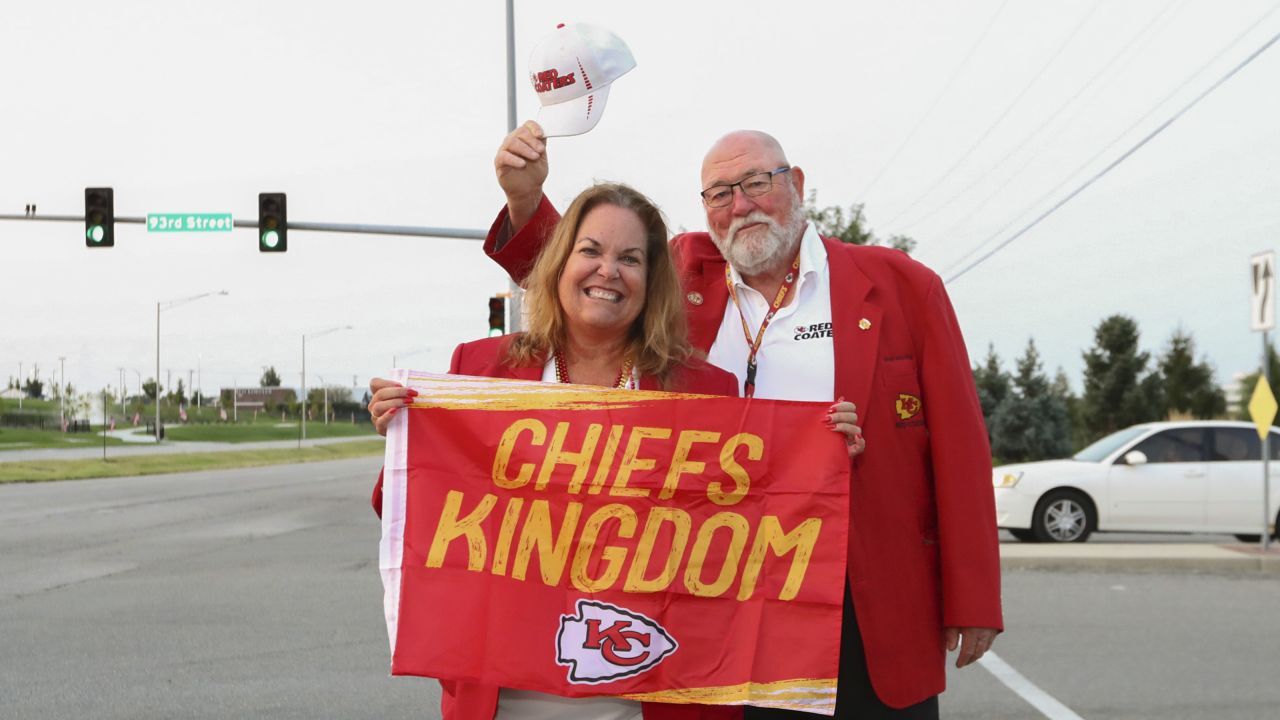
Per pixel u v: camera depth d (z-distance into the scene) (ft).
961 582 10.18
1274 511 40.09
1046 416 125.39
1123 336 146.20
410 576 9.73
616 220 9.68
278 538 46.21
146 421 323.57
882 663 10.04
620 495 9.83
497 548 9.76
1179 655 22.62
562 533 9.80
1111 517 39.83
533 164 10.72
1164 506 39.70
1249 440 40.37
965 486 10.34
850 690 10.13
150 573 35.37
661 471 9.86
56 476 99.04
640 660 9.62
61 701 19.43
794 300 11.18
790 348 11.05
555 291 9.97
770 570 9.78
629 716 9.61
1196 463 40.09
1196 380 140.77
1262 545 37.52
